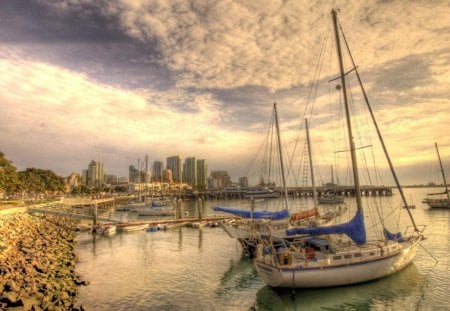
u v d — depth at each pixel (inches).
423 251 1588.3
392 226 2620.6
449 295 1031.0
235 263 1502.2
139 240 2128.4
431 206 3949.3
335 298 1042.1
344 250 1126.4
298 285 1021.2
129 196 7047.2
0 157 2871.6
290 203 5925.2
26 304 836.6
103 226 2464.3
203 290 1139.9
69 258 1545.3
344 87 1357.0
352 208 4731.8
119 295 1082.1
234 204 6200.8
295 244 1176.8
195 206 5876.0
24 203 3171.8
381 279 1139.9
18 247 1509.6
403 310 942.4
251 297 1078.4
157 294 1095.6
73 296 1053.2
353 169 1272.1
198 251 1768.0
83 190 7696.9
